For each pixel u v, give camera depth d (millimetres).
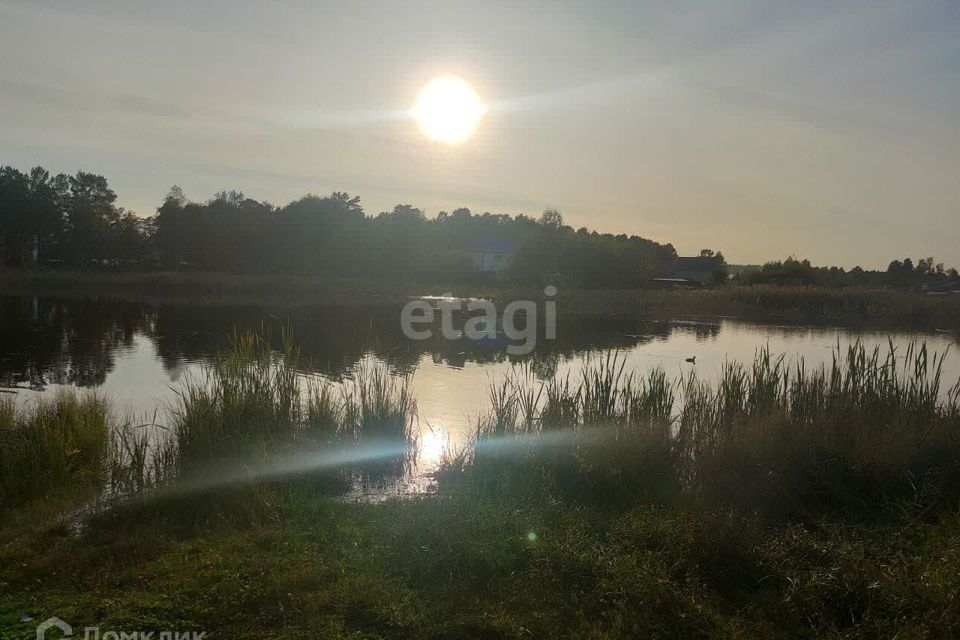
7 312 29203
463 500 6395
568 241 46406
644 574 4762
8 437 7453
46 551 5105
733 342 23219
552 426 8508
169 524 5816
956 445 7891
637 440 7680
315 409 9352
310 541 5426
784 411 8406
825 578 4836
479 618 4285
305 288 44094
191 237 57438
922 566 4973
